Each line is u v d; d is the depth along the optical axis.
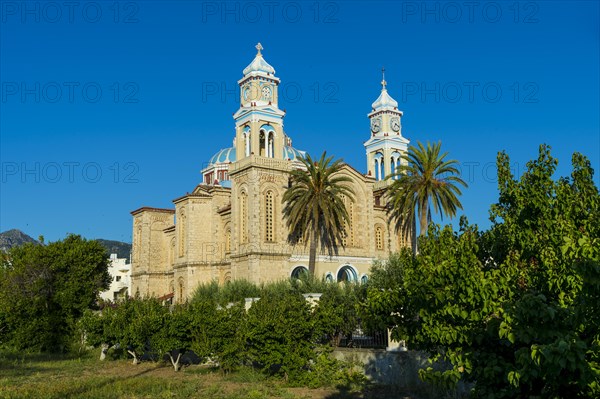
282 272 67.88
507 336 10.23
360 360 28.88
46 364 40.28
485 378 11.38
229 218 76.31
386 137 88.88
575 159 13.02
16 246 62.56
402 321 14.22
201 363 38.16
